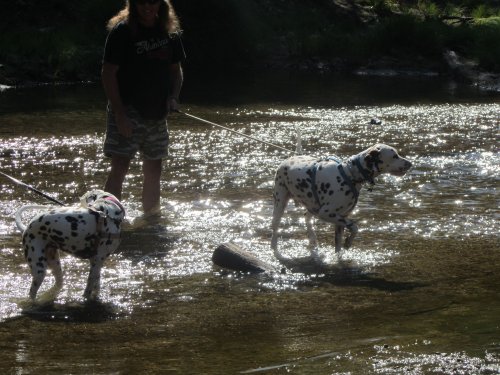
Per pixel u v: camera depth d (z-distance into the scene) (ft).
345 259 28.35
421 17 85.92
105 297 25.71
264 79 65.72
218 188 34.91
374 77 69.56
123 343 23.47
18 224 25.48
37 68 61.21
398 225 31.04
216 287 26.45
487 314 24.62
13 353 22.95
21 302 25.32
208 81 63.67
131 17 30.94
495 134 44.78
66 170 36.60
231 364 22.44
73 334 23.86
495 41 72.02
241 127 45.52
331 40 74.59
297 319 24.62
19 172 36.14
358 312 24.94
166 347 23.27
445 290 26.17
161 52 31.35
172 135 43.34
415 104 55.21
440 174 37.01
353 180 28.30
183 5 72.74
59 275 26.09
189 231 30.53
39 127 44.29
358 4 86.99
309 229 29.25
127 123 31.30
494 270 27.43
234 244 28.35
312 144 41.88
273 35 76.89
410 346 23.00
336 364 22.30
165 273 27.27
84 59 63.72
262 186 35.24
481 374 21.75
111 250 25.71
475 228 30.78
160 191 34.17
